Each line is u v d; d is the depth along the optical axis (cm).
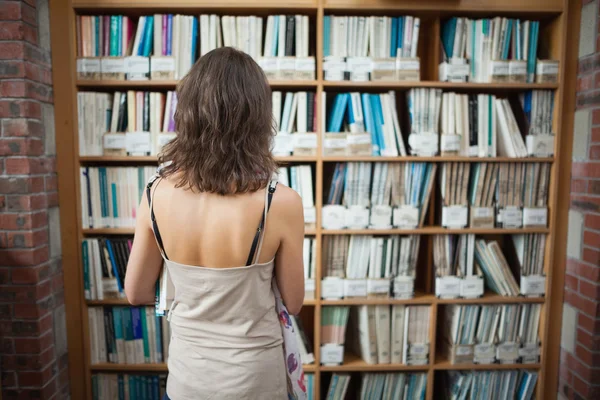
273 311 103
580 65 183
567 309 192
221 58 89
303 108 184
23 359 170
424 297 194
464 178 190
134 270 98
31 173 164
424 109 185
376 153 188
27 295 167
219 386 94
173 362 99
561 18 183
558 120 185
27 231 165
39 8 170
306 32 183
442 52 195
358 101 186
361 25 184
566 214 191
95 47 181
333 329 195
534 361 196
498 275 194
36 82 168
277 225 92
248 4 178
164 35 181
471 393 198
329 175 197
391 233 196
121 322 190
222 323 95
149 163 198
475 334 196
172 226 90
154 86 186
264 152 92
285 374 104
